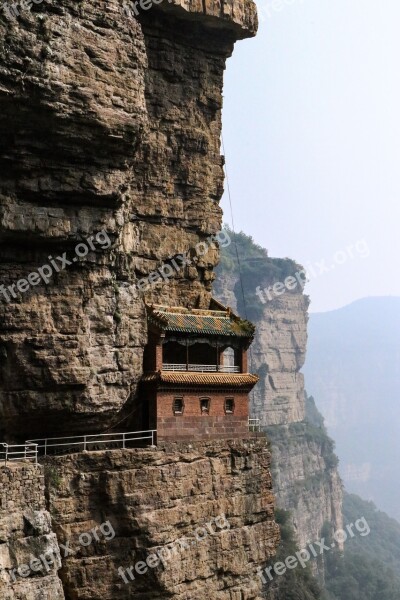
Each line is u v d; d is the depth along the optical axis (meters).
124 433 48.06
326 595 159.25
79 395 45.78
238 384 53.47
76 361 45.38
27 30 41.44
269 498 54.84
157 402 50.00
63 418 46.00
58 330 45.06
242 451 53.31
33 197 44.03
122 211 47.41
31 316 44.44
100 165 45.25
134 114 45.56
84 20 43.94
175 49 55.47
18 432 45.56
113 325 47.28
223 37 57.12
